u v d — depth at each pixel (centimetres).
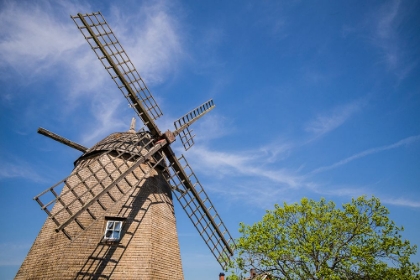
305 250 1594
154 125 1719
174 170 1789
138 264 1273
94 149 1691
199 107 2158
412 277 1530
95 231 1330
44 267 1247
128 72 1658
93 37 1559
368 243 1644
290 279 1628
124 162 1476
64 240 1295
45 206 1073
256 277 1834
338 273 1630
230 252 1984
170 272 1406
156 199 1587
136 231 1380
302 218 1719
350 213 1748
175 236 1600
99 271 1211
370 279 1576
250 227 1830
